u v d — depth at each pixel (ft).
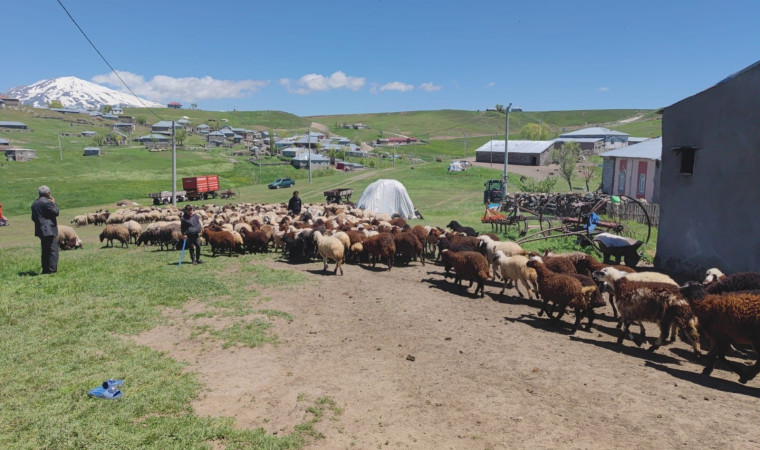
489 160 311.47
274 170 319.47
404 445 17.66
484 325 32.01
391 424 19.21
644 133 537.24
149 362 25.14
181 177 284.61
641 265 52.13
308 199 167.02
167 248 66.03
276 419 19.84
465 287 42.88
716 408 20.06
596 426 18.66
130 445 17.52
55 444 17.44
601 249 49.06
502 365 25.04
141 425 19.07
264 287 41.91
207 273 46.98
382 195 100.07
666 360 26.00
